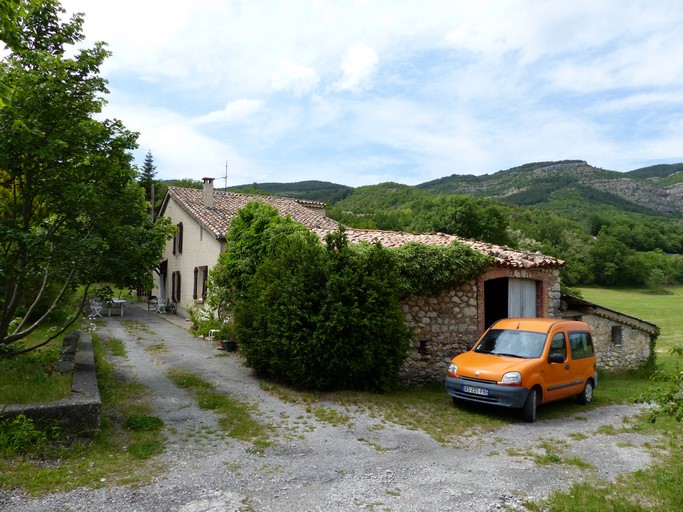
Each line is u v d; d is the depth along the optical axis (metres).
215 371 11.09
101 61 8.22
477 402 8.78
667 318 41.28
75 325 15.60
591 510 4.73
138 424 7.00
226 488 5.12
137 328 18.11
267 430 7.23
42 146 7.23
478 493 5.19
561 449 6.98
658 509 4.84
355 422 7.84
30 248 7.50
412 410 8.80
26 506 4.47
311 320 9.38
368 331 9.57
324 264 9.77
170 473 5.46
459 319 12.00
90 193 7.45
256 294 10.76
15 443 5.47
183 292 23.14
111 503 4.63
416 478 5.59
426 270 11.16
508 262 12.41
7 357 8.17
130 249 8.30
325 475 5.60
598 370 14.42
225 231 18.77
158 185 45.62
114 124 8.32
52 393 6.44
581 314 14.24
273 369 10.05
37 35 8.20
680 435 7.89
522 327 9.98
